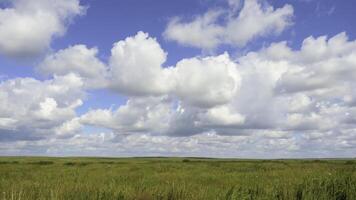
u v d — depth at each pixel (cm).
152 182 1392
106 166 3347
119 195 906
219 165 3562
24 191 931
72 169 2650
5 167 3033
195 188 1138
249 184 1290
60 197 870
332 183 1071
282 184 1126
